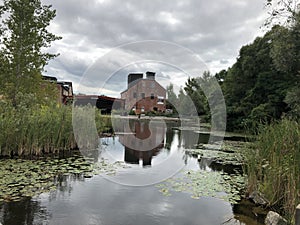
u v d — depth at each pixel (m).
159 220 2.64
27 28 7.34
